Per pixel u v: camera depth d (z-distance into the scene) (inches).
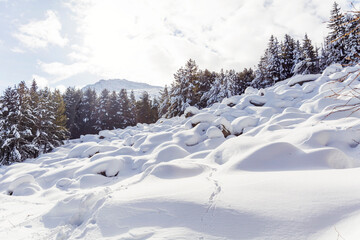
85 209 201.0
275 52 1462.8
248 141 310.0
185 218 144.9
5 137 842.2
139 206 171.0
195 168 267.9
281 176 179.3
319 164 221.1
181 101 1322.6
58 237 171.8
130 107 2076.8
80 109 1966.0
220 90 1440.7
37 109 1064.8
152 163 414.9
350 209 117.6
